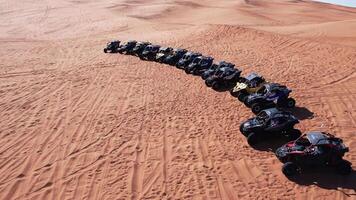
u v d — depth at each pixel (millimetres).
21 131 23094
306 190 16266
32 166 19125
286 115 19812
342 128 21359
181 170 18297
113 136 22047
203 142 20828
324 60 33562
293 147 17375
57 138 22031
